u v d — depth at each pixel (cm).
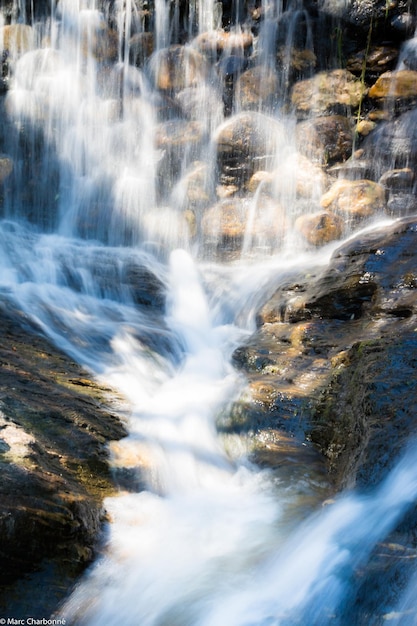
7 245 757
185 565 304
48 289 641
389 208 744
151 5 981
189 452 399
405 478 319
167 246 779
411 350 417
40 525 287
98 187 858
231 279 684
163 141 856
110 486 352
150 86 936
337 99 852
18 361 454
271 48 912
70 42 965
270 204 768
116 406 427
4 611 267
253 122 830
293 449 414
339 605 262
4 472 305
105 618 273
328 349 490
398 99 807
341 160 819
